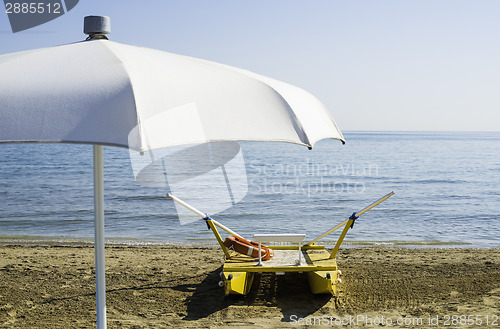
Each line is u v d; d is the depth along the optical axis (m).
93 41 2.69
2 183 25.38
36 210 17.12
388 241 12.12
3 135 1.77
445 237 12.87
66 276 7.16
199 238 12.27
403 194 23.25
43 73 2.07
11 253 9.10
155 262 8.12
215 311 5.54
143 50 2.62
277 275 6.83
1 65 2.21
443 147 79.44
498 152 64.38
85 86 1.94
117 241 11.75
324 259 6.14
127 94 1.90
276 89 2.38
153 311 5.57
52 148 52.03
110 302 5.90
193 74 2.32
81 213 16.45
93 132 1.78
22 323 5.19
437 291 6.20
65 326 5.11
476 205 19.61
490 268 7.51
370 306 5.64
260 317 5.31
